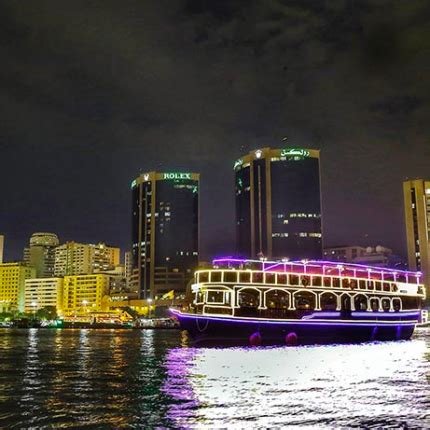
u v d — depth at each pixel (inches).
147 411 1412.4
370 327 3929.6
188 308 3668.8
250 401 1534.2
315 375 2094.0
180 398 1592.0
